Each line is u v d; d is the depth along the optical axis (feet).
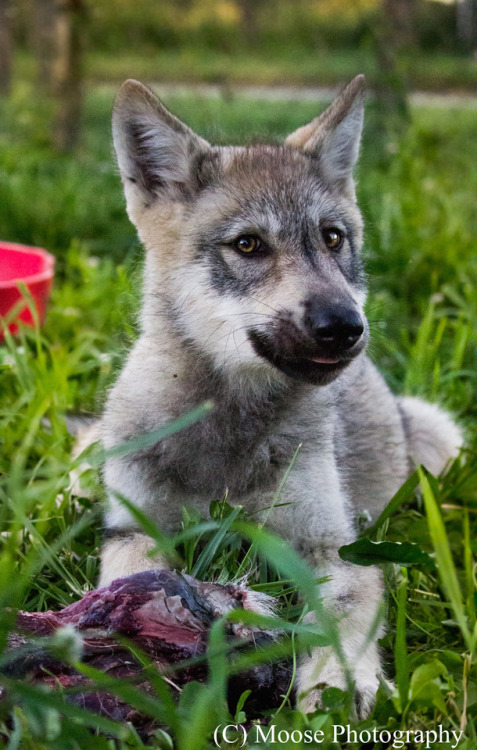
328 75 17.37
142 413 3.13
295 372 3.03
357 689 2.79
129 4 21.31
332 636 2.59
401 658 2.70
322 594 2.97
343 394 3.32
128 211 3.29
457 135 7.18
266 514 3.08
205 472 3.09
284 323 3.02
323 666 2.79
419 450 3.69
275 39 22.03
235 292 3.10
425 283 4.47
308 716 2.67
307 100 13.65
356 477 3.42
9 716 2.61
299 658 2.87
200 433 3.08
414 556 2.91
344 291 3.04
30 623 2.69
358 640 2.89
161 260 3.20
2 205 5.11
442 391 3.96
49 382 3.56
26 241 4.94
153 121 3.22
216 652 2.58
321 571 3.04
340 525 3.10
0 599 2.59
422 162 6.07
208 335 3.12
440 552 2.60
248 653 2.72
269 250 3.11
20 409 3.63
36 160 6.54
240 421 3.10
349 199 3.34
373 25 7.64
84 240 4.97
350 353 3.01
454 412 3.86
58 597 2.94
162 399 3.12
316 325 2.97
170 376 3.14
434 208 5.11
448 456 3.70
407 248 4.57
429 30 15.20
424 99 12.80
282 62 19.20
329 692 2.71
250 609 2.76
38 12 10.20
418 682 2.68
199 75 17.26
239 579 2.90
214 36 21.72
